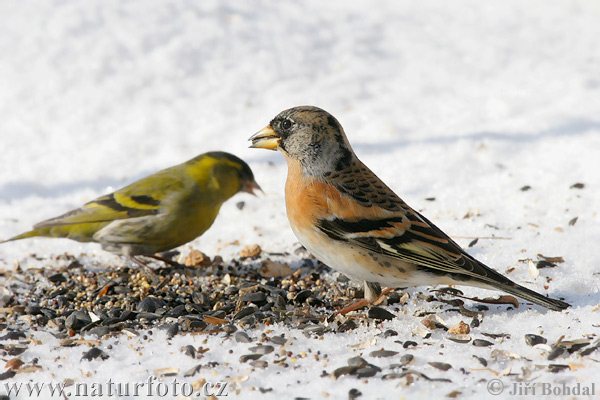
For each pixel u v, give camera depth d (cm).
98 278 1004
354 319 846
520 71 1703
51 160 1419
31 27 1788
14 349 792
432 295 906
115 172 1377
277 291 934
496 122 1471
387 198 827
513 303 863
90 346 801
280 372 725
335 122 842
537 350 744
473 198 1203
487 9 2048
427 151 1378
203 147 1457
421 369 715
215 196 1041
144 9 1850
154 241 1017
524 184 1227
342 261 825
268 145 859
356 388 686
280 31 1842
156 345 798
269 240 1141
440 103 1582
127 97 1620
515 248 1023
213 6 1900
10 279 1014
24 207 1265
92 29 1780
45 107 1577
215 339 805
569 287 897
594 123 1416
